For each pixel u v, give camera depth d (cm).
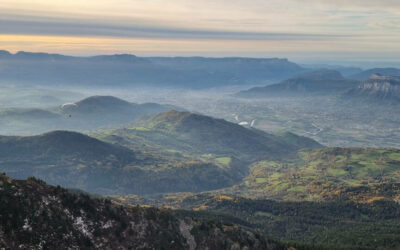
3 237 10606
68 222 12606
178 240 15162
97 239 12912
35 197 12500
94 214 13738
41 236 11406
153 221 15388
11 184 12325
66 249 11669
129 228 14238
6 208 11319
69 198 13588
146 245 13962
